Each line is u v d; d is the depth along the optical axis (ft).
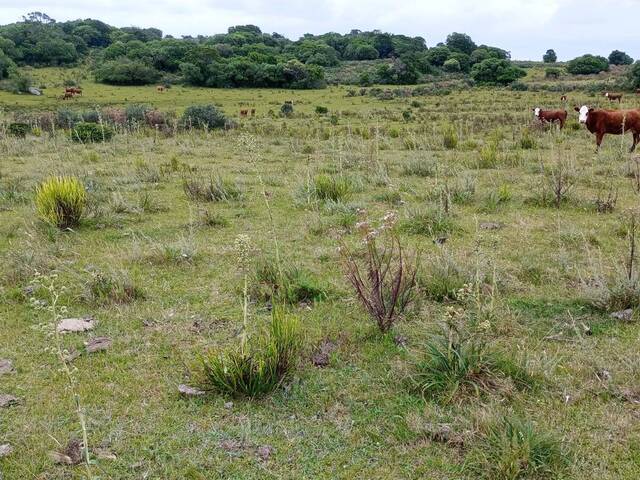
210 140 69.31
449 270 18.80
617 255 21.56
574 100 157.07
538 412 12.05
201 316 17.07
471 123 92.68
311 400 12.77
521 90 228.02
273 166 46.21
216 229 26.61
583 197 30.48
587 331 15.53
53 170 40.70
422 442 11.28
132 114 98.68
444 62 366.22
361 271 19.99
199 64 289.74
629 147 53.42
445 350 13.41
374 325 16.05
